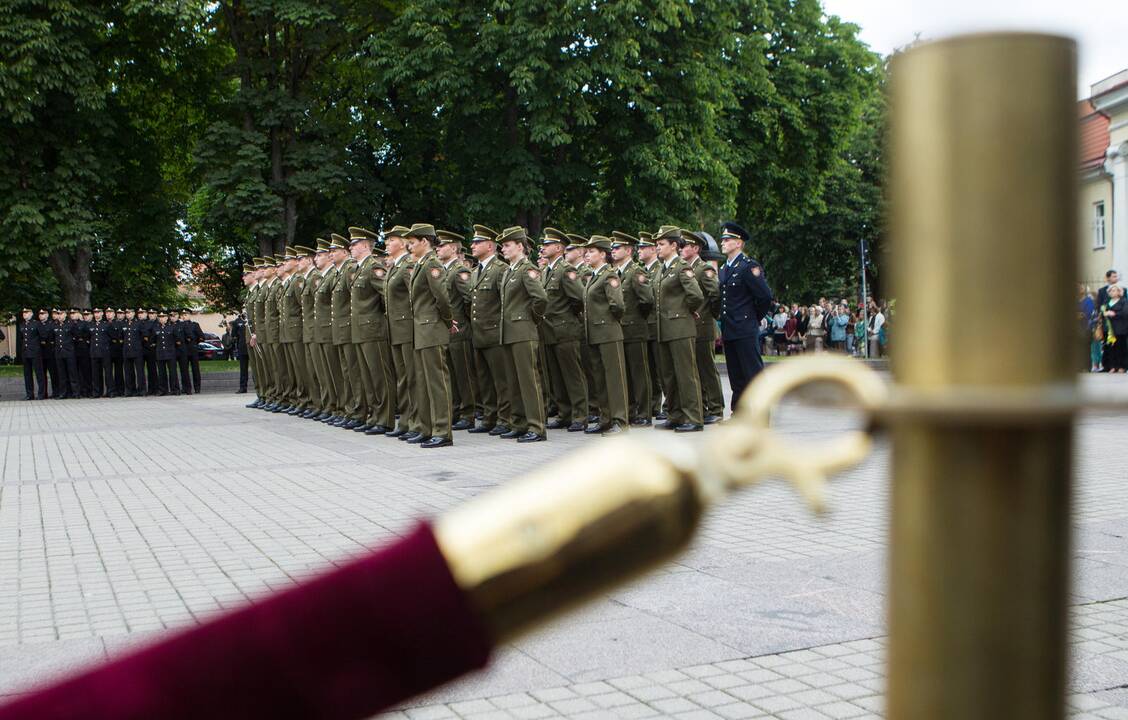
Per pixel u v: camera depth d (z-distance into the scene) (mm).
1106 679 4090
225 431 15359
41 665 4555
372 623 494
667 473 511
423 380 12758
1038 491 499
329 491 9227
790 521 7293
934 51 483
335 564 529
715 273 13516
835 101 30656
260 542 7105
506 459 11172
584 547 509
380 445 12938
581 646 4641
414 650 498
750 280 13797
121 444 13711
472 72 25000
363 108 28922
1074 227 490
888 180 529
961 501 502
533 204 25281
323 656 492
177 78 28922
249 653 489
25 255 24922
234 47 28531
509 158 25359
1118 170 19188
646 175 25156
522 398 13070
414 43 25250
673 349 12938
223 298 42531
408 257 13547
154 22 26516
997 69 471
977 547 504
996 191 481
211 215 26422
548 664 4418
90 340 25938
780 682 4172
